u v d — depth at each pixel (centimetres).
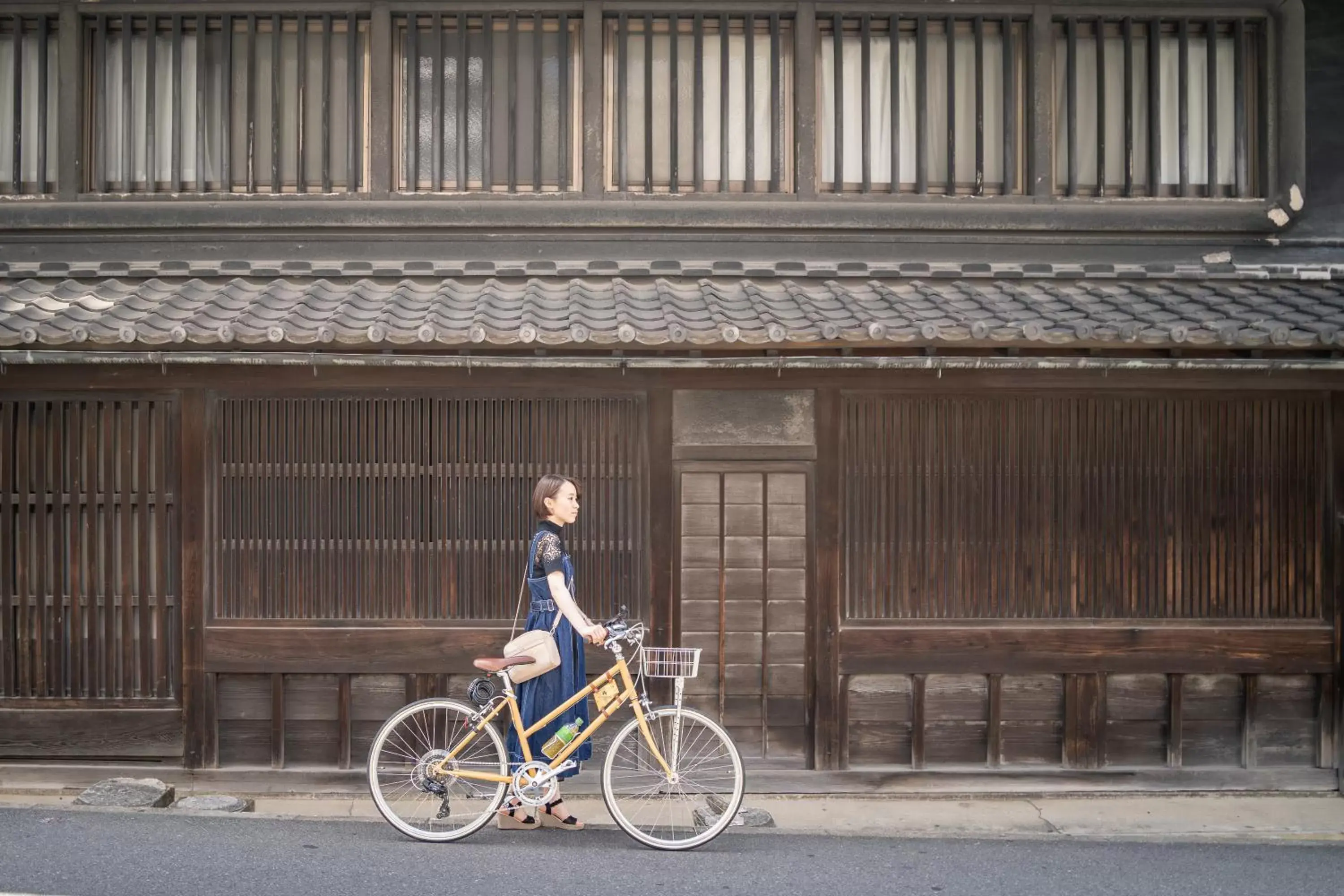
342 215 723
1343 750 689
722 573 686
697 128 743
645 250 733
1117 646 687
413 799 590
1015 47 750
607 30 743
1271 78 741
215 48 742
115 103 745
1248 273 712
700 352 649
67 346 616
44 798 664
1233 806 671
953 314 633
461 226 726
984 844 591
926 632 683
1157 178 751
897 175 743
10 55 743
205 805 636
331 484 679
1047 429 691
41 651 676
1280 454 694
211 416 677
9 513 673
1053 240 738
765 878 514
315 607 679
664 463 683
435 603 680
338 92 744
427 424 680
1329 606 692
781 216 729
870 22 746
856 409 688
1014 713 690
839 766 684
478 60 744
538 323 610
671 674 603
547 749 565
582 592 683
